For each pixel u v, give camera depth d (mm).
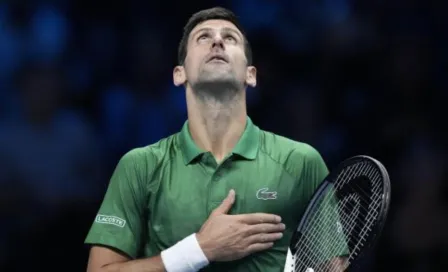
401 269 23266
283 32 27609
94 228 14328
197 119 14438
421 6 27484
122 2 27516
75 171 24031
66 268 23156
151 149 14539
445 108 25953
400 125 25359
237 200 13891
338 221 13789
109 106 25828
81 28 27141
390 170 24656
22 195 23297
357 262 13219
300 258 13695
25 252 22938
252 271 13758
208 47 14242
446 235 23266
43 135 24203
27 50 26188
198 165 14188
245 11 27984
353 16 27656
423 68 26594
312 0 27906
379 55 26891
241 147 14203
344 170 13633
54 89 25297
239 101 14391
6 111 24875
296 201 14078
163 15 27734
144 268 13547
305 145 14547
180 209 13953
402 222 23484
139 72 26734
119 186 14398
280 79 26766
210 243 13359
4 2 26844
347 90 26562
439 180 23844
